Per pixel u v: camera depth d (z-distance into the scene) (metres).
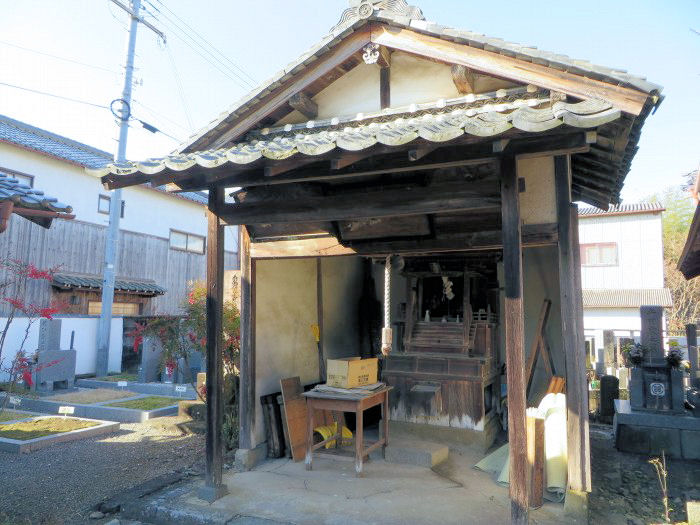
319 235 5.43
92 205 14.62
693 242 7.92
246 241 5.73
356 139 3.25
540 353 7.02
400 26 4.34
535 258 7.18
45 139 15.09
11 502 4.71
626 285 19.62
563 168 4.43
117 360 13.73
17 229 12.27
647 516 4.46
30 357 9.05
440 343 6.42
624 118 3.56
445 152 3.48
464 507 4.19
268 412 5.77
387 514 4.04
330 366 5.41
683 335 17.91
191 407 8.21
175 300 17.70
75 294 13.82
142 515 4.29
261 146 3.92
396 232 5.01
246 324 5.62
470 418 6.01
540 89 4.21
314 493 4.52
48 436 6.80
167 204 17.67
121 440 7.03
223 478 5.00
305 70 4.75
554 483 4.34
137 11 12.84
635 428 6.49
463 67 4.21
